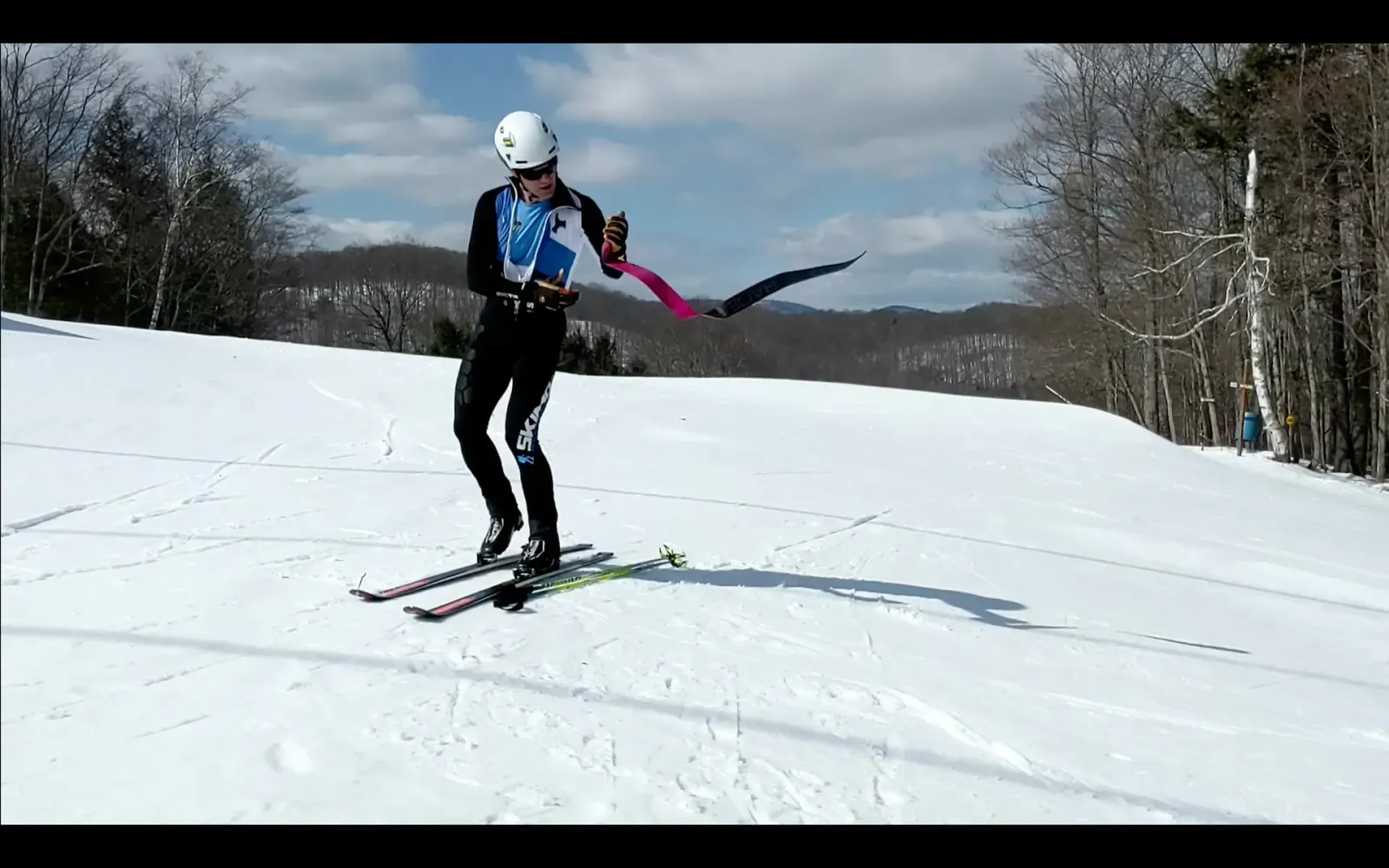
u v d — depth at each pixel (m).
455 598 3.50
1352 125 20.61
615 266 3.52
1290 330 24.16
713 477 6.89
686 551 4.72
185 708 2.37
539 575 3.77
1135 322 26.86
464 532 4.57
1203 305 26.02
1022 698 3.08
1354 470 24.31
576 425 8.41
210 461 5.56
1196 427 29.22
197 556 3.85
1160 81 26.08
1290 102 20.92
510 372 3.73
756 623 3.55
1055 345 29.12
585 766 2.23
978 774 2.41
